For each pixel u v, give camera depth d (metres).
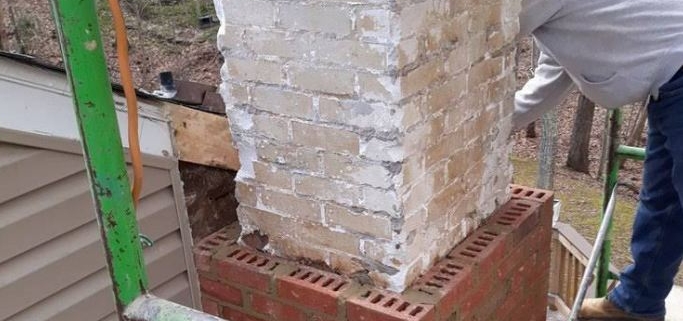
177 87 2.67
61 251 2.03
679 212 2.53
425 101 1.92
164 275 2.31
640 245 2.66
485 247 2.25
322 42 1.86
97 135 1.12
